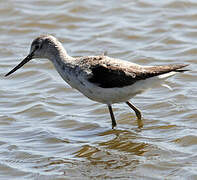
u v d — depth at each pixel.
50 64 18.67
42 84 17.38
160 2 22.80
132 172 11.72
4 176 11.91
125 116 14.99
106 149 13.05
